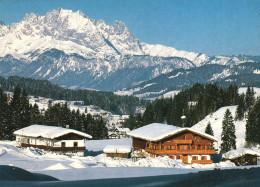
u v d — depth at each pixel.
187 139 81.75
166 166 57.81
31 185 29.05
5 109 132.75
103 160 66.50
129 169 49.28
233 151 78.12
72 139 88.88
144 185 28.75
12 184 28.95
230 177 27.84
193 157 80.69
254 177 27.30
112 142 126.38
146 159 61.53
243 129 133.50
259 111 113.19
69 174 43.34
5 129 131.00
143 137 84.69
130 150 83.12
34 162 58.62
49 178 34.69
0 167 33.97
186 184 27.27
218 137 128.38
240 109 140.50
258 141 110.38
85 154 96.69
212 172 30.56
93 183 30.73
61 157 67.38
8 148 71.69
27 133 94.69
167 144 81.00
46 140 89.56
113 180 32.28
